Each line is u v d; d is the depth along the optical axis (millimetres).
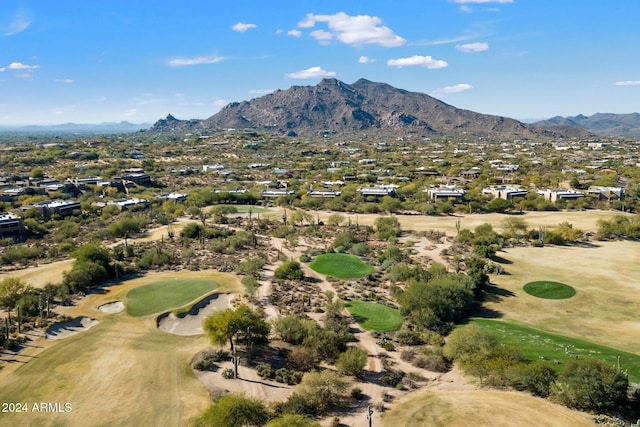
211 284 127250
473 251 160875
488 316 112875
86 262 130375
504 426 66688
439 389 78562
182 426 67750
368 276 138250
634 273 141250
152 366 84062
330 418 70500
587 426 66000
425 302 108500
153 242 177250
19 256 150250
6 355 87250
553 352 88375
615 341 98125
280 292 124000
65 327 100438
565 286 131000
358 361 82250
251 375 82062
